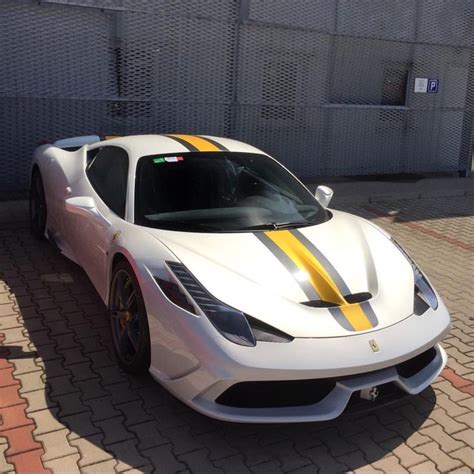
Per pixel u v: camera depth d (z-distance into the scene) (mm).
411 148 10766
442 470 2812
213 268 3031
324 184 9461
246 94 8883
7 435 2879
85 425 2998
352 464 2832
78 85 7711
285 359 2686
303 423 3137
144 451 2830
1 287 4707
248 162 4289
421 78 10555
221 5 8367
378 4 9742
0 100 7312
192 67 8352
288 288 2996
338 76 9883
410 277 3410
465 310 4859
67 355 3697
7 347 3766
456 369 3814
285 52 9078
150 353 3121
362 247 3582
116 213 3816
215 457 2824
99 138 5781
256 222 3678
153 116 8242
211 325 2762
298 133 9523
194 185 3887
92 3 7449
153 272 3080
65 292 4672
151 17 7918
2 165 7504
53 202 5051
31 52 7352
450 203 9086
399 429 3129
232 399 2791
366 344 2824
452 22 10562
